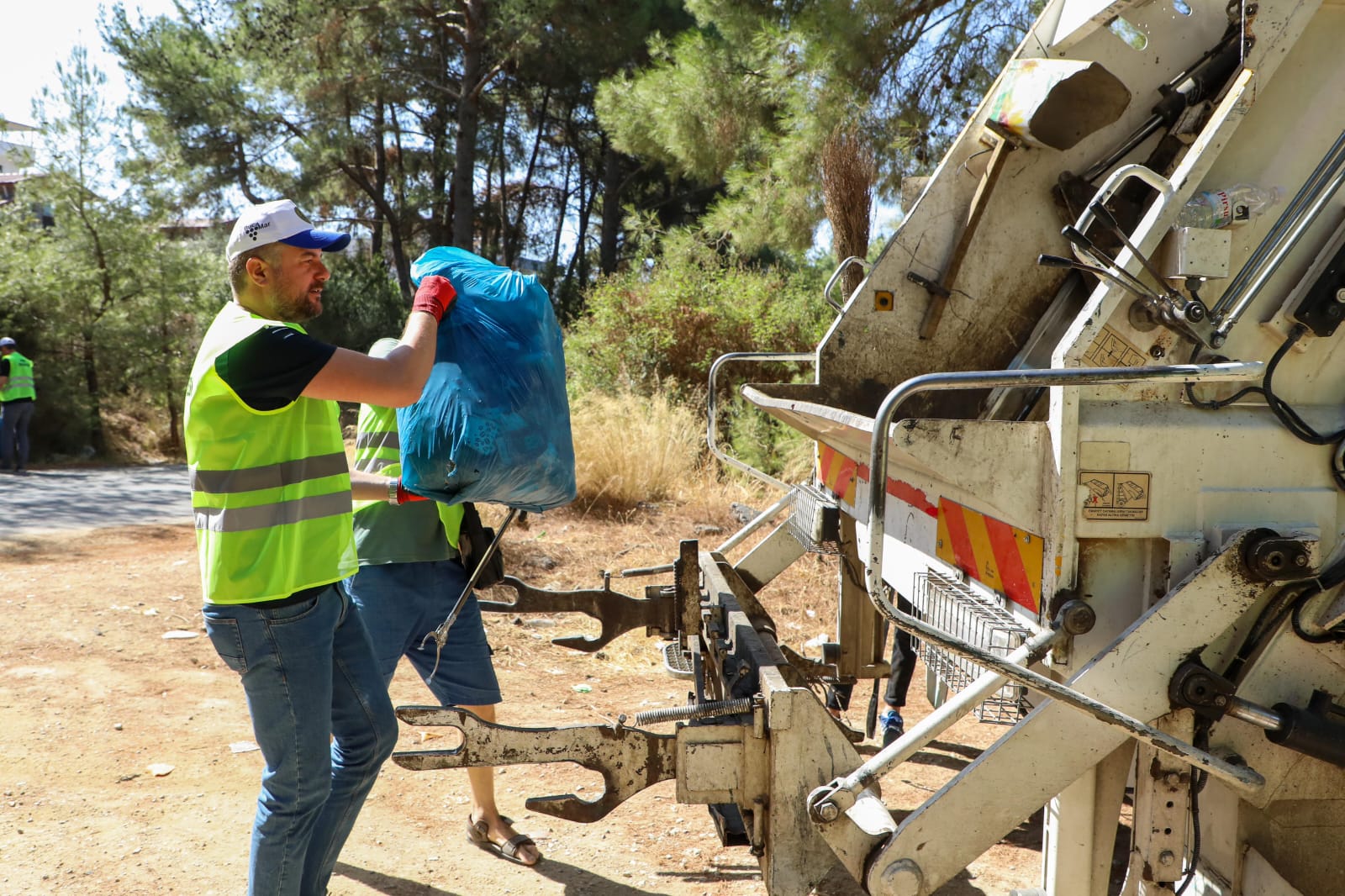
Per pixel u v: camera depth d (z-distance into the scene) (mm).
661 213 28422
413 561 3174
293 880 2494
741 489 9250
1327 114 2420
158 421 20203
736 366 11820
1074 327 2369
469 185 23953
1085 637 2398
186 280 18609
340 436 2545
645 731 2594
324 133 23703
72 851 3205
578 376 11922
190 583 6504
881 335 3828
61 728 4113
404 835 3465
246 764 3893
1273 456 2414
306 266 2465
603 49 21078
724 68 10219
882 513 2139
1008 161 3713
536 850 3314
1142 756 2516
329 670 2467
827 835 2426
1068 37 3623
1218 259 2344
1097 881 2596
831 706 4398
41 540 8430
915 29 9086
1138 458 2361
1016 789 2383
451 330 2721
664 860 3350
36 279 17281
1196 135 3490
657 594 3857
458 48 25469
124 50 22547
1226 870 2752
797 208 9477
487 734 2553
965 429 2350
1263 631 2434
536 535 7910
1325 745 2389
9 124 17453
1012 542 2539
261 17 22375
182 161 20969
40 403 17422
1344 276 2416
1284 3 2334
